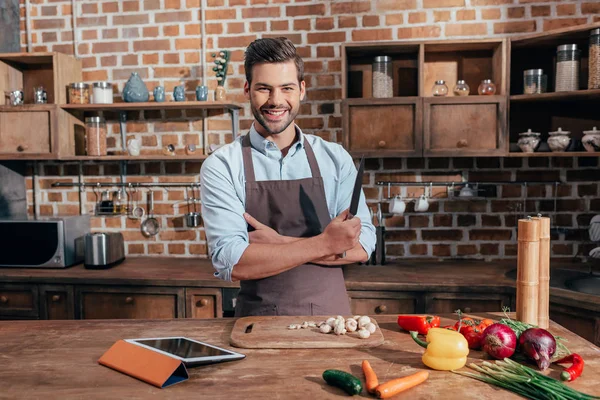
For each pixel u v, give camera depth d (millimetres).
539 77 2719
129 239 3357
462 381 1104
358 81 3109
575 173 3014
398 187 3139
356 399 1021
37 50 3355
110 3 3277
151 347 1225
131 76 3098
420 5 3057
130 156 3076
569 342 1324
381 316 1568
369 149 2820
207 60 3238
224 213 1654
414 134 2787
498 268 2867
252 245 1556
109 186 3340
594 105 2906
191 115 3271
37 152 3057
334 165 1840
